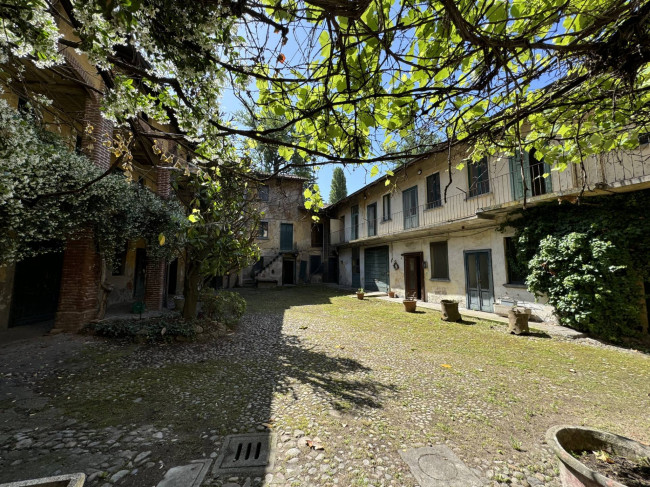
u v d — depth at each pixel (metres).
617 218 5.98
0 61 1.53
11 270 6.55
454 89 1.65
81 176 4.81
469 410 3.23
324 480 2.17
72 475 1.29
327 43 1.61
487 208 8.02
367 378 4.15
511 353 5.32
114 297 9.67
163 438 2.68
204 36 1.33
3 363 4.42
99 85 6.16
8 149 2.22
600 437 2.05
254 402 3.41
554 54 1.59
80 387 3.74
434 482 2.14
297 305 11.46
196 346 5.67
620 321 5.84
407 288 13.37
